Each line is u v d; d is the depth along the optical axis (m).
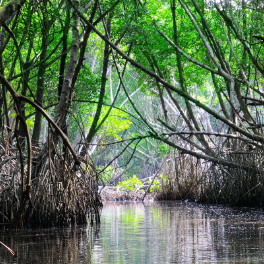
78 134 22.75
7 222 7.94
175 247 5.66
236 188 12.99
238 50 14.79
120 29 12.41
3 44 9.07
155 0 15.05
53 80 12.38
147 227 8.09
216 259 4.73
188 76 15.26
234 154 13.24
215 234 6.78
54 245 6.00
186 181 17.17
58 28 13.64
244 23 12.87
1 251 5.52
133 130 35.09
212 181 13.98
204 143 13.83
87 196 9.02
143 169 32.31
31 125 18.73
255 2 12.29
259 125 11.20
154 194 18.95
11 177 8.24
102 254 5.26
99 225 8.65
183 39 14.30
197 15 14.19
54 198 8.20
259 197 12.41
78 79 13.23
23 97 3.33
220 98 14.06
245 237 6.36
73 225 8.61
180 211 11.85
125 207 14.25
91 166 9.18
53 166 8.30
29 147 3.41
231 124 10.38
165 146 16.77
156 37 13.27
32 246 5.93
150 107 31.98
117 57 12.86
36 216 8.09
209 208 12.61
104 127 20.91
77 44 8.82
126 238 6.66
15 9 3.66
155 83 15.08
